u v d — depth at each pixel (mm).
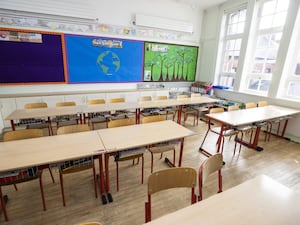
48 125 3197
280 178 2543
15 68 3969
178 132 2281
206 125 4684
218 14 5414
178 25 5426
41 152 1689
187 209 1040
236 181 2441
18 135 2045
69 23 4211
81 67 4613
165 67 5730
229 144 3600
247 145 3506
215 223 942
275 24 4199
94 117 3705
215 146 3492
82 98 4512
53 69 4324
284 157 3129
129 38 4977
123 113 3961
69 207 1915
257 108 3775
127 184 2320
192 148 3395
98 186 2260
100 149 1776
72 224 1714
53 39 4148
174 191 2205
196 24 5879
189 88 6426
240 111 3496
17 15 3732
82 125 2309
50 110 3160
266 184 1271
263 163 2922
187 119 5203
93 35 4539
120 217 1809
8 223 1711
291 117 3730
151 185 1265
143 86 5555
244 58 4777
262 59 4551
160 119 2771
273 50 4281
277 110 3607
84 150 1748
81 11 4195
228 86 5570
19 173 1685
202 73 6289
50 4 3873
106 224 1724
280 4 4059
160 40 5410
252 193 1177
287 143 3725
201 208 1047
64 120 3457
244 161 2969
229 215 997
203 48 6117
